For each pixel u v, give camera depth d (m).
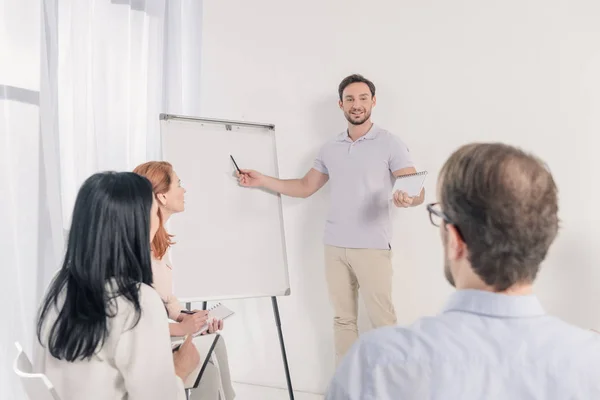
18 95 2.08
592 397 0.68
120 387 1.36
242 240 2.72
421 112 2.85
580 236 2.64
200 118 2.72
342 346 2.86
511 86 2.71
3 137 2.03
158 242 2.09
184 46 3.25
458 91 2.79
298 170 3.09
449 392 0.70
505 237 0.73
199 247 2.62
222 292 2.63
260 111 3.14
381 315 2.76
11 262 2.06
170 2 3.10
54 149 2.25
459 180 0.77
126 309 1.32
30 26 2.10
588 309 2.65
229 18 3.16
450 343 0.73
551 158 2.68
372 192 2.73
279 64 3.08
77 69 2.39
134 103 2.84
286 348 3.17
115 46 2.68
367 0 2.90
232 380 3.29
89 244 1.33
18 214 2.10
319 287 3.08
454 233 0.79
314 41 3.01
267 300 3.19
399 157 2.71
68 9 2.34
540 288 2.70
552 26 2.64
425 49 2.83
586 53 2.60
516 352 0.71
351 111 2.73
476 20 2.74
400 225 2.91
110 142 2.68
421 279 2.90
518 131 2.72
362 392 0.74
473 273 0.78
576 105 2.62
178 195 2.16
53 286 1.37
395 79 2.88
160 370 1.34
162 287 2.09
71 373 1.32
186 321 1.95
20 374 1.23
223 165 2.73
